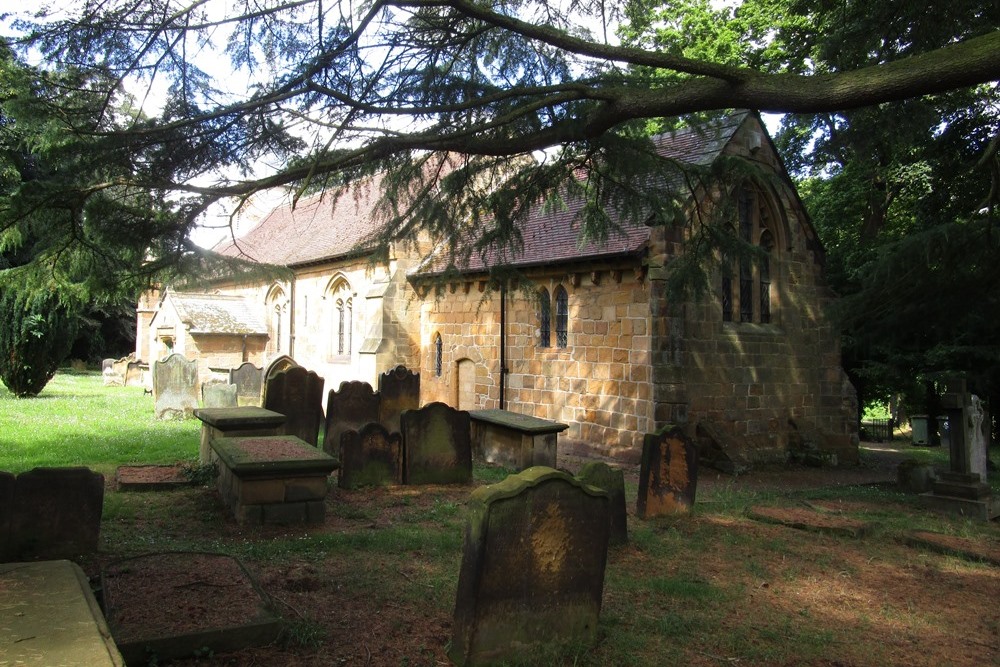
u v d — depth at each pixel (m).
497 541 4.70
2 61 5.63
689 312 15.77
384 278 22.80
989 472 16.72
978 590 7.06
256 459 8.41
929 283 12.56
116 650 3.32
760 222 17.53
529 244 18.73
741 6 25.69
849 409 18.53
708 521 9.55
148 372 27.86
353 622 5.30
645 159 7.82
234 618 4.83
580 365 17.00
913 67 5.39
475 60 7.39
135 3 5.65
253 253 33.16
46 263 7.23
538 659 4.80
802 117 22.27
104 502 9.14
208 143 6.31
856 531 9.08
